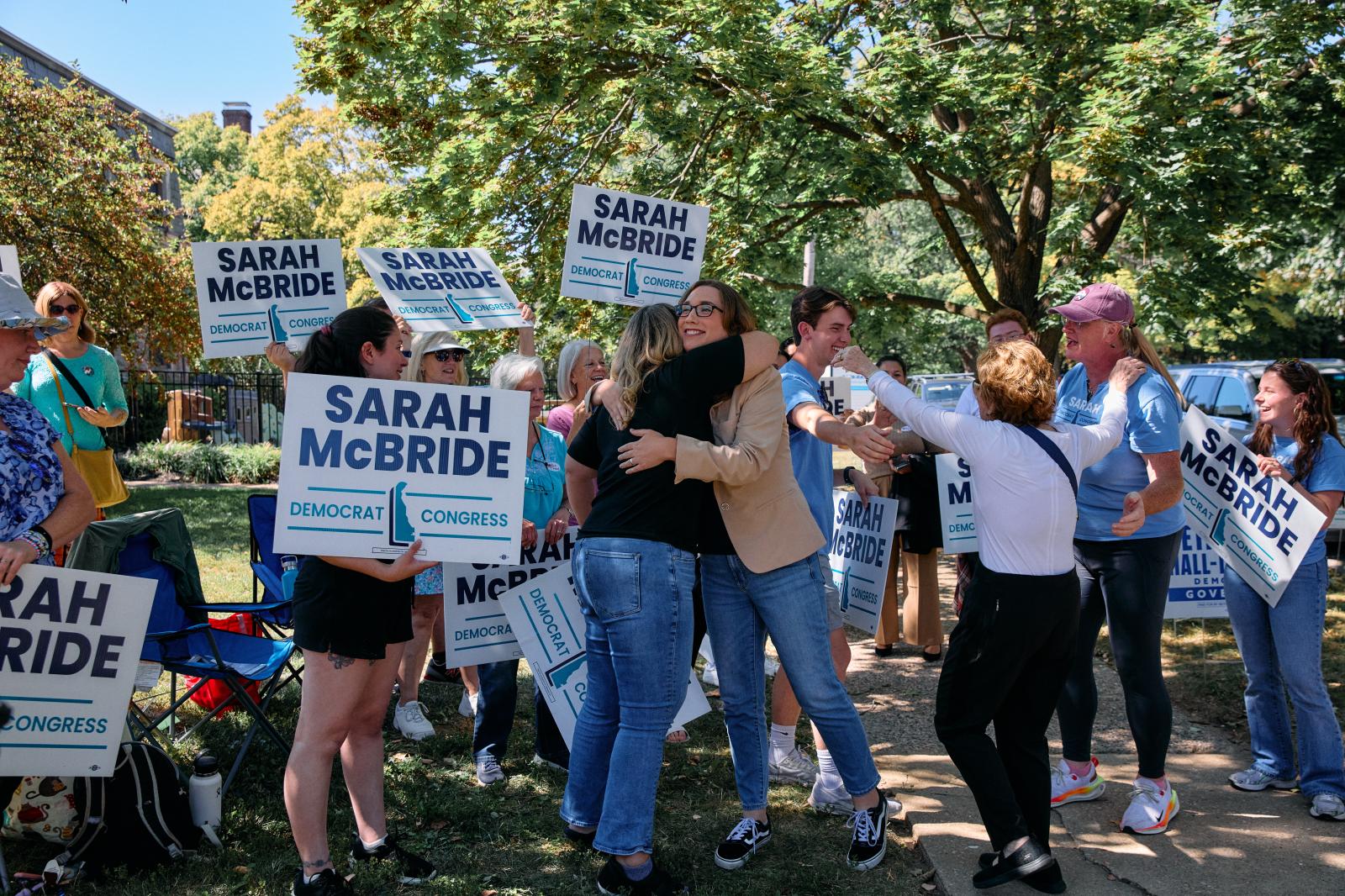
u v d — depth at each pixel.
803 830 3.94
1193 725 5.19
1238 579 4.29
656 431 3.30
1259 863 3.64
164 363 18.94
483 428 3.29
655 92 8.77
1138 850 3.75
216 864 3.49
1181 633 7.21
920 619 6.38
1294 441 4.17
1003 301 12.09
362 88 9.33
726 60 8.77
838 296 4.09
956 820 3.99
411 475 3.23
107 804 3.38
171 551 4.50
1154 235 10.08
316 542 3.13
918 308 14.22
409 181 10.70
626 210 5.11
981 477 3.33
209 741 4.58
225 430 22.33
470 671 5.08
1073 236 10.69
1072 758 4.19
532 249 10.30
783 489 3.57
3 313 2.98
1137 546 3.80
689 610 3.38
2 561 2.93
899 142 10.29
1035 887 3.41
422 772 4.43
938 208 11.70
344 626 3.16
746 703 3.73
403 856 3.52
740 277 10.34
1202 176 9.70
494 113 9.58
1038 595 3.26
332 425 3.18
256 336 4.82
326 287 4.96
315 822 3.16
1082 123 9.38
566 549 4.43
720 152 10.71
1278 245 10.46
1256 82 10.26
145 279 15.21
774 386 3.50
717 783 4.42
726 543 3.62
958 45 11.46
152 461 17.73
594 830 3.72
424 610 4.86
